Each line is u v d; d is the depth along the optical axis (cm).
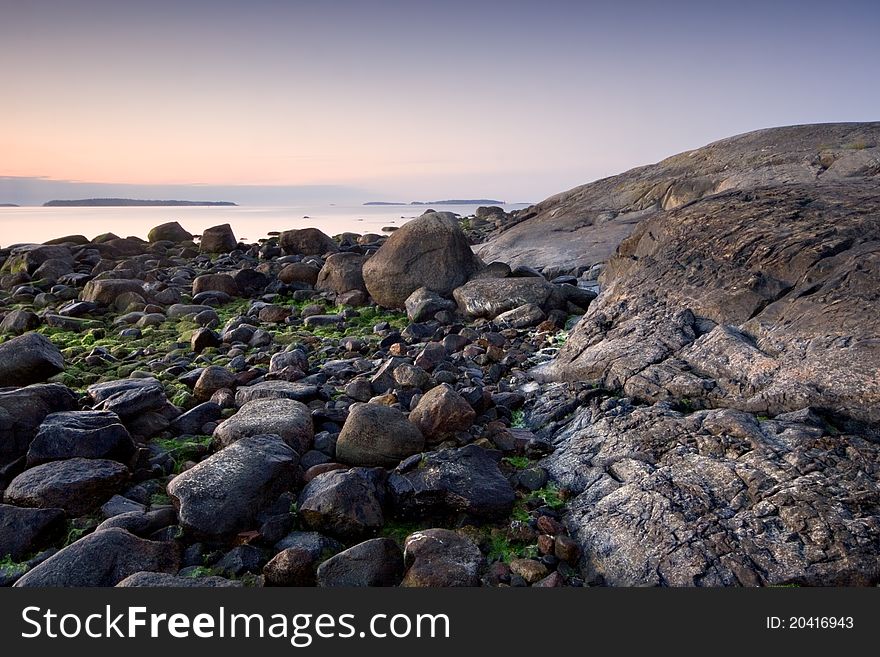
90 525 459
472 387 675
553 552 433
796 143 1736
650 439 516
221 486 449
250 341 938
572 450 545
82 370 795
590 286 1219
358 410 550
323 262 1463
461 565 402
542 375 725
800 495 420
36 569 392
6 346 718
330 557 417
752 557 391
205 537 433
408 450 536
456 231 1134
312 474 508
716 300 689
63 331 1022
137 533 442
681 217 900
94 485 476
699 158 1878
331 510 442
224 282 1248
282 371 741
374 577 396
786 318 613
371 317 1088
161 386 653
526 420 636
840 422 498
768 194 895
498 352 814
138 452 545
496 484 484
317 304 1162
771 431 492
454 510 470
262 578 404
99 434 513
